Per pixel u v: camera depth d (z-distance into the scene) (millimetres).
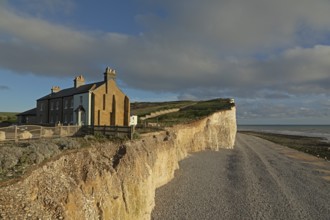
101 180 18781
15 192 12742
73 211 14750
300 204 31078
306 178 43594
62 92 56000
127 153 23656
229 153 63594
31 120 61906
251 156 62094
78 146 21594
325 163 58688
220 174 41938
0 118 80250
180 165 46094
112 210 18547
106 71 46938
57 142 21562
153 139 34531
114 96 47688
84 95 46000
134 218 21578
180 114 78250
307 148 85188
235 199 31547
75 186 16312
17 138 23266
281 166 52844
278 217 27203
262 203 30781
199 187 35031
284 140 117125
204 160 51844
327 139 123312
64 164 18000
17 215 11773
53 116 54594
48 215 13055
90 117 44625
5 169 14852
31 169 15195
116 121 47625
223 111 74875
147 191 24766
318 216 27859
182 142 56781
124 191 20859
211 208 28594
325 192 36188
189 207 28531
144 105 125625
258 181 39531
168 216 26156
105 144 24734
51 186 14906
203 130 66500
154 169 30234
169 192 32625
